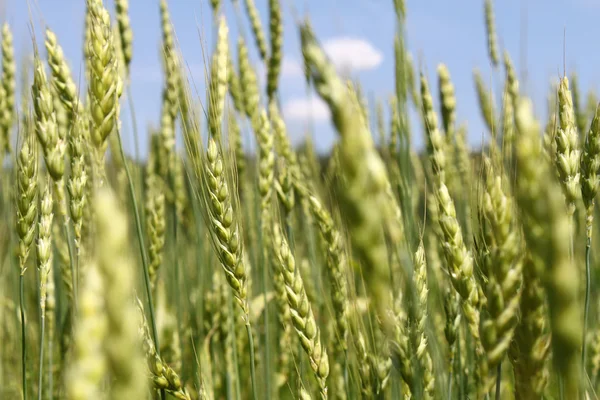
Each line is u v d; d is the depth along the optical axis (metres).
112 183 0.54
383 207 0.31
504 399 0.57
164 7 0.82
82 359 0.20
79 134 0.61
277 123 0.81
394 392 0.54
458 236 0.51
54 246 0.78
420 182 0.83
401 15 0.57
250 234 0.84
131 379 0.21
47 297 0.71
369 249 0.32
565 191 0.55
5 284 0.84
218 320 0.76
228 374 0.71
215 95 0.61
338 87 0.30
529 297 0.42
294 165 0.80
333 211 0.59
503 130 0.45
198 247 0.81
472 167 0.51
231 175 0.60
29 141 0.60
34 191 0.60
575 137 0.55
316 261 0.78
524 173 0.35
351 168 0.30
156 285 0.80
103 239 0.21
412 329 0.50
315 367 0.55
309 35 0.30
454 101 0.76
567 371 0.35
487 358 0.43
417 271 0.52
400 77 0.57
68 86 0.62
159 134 0.89
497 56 0.78
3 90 0.77
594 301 0.71
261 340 0.80
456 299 0.60
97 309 0.21
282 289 0.68
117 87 0.57
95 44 0.55
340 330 0.60
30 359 0.76
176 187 0.87
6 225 0.78
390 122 0.72
